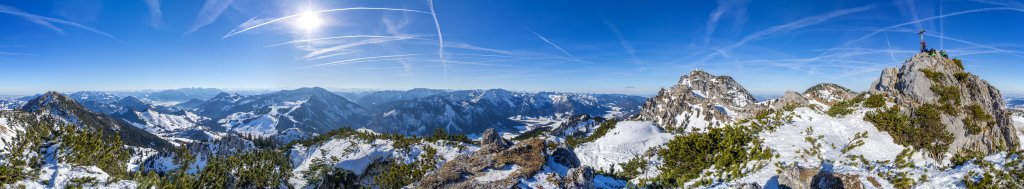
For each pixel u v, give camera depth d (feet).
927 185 127.65
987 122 271.90
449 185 205.26
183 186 226.38
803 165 174.91
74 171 187.01
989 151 256.93
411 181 321.32
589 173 200.75
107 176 196.03
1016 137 290.97
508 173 217.56
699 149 208.33
